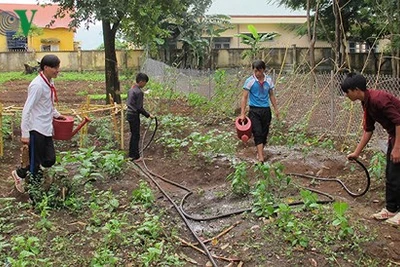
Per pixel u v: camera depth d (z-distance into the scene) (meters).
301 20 36.62
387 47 17.98
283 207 5.48
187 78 18.47
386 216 5.75
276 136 10.02
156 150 9.67
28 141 6.03
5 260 4.84
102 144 10.14
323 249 4.96
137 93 9.06
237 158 8.36
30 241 4.94
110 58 13.70
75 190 6.30
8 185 7.27
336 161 8.14
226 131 11.38
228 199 6.52
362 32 25.88
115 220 5.37
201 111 13.91
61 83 25.67
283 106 11.45
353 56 26.89
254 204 5.93
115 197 6.44
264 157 8.59
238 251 5.08
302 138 9.77
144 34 13.60
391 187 5.64
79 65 32.16
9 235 5.45
